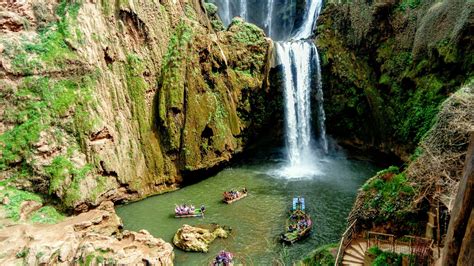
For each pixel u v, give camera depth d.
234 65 40.19
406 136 34.03
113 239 23.72
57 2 34.28
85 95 31.72
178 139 35.31
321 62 42.09
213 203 31.48
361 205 22.73
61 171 28.78
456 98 20.95
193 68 36.22
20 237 22.67
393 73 35.69
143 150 34.53
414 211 20.64
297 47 42.19
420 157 21.69
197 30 37.53
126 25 35.28
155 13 36.72
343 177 36.12
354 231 22.05
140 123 34.81
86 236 23.42
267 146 43.81
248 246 25.03
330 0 42.84
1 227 23.95
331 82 41.81
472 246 6.49
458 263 6.91
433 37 31.48
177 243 25.14
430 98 31.53
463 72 29.45
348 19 40.22
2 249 21.22
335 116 42.22
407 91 34.41
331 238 25.67
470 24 28.38
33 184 28.36
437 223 18.98
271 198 31.97
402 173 22.52
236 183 35.34
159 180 34.50
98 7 34.47
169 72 35.97
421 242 18.88
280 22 55.84
